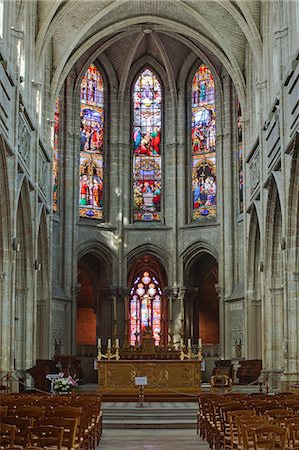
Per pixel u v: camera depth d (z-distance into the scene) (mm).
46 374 35812
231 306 48375
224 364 43875
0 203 32312
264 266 39500
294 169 32344
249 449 13789
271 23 39344
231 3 41406
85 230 49844
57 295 46969
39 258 44188
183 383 34438
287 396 21438
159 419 28094
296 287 33188
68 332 48156
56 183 49156
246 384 41188
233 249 49156
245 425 13227
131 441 22656
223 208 49875
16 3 36125
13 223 33344
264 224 39375
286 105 33750
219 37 45594
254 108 44844
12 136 33438
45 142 45031
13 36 34562
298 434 14328
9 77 31750
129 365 34438
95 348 49531
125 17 47781
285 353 33156
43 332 43906
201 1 44219
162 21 47938
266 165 39219
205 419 22281
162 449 20250
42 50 41469
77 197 49812
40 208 41375
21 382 34719
